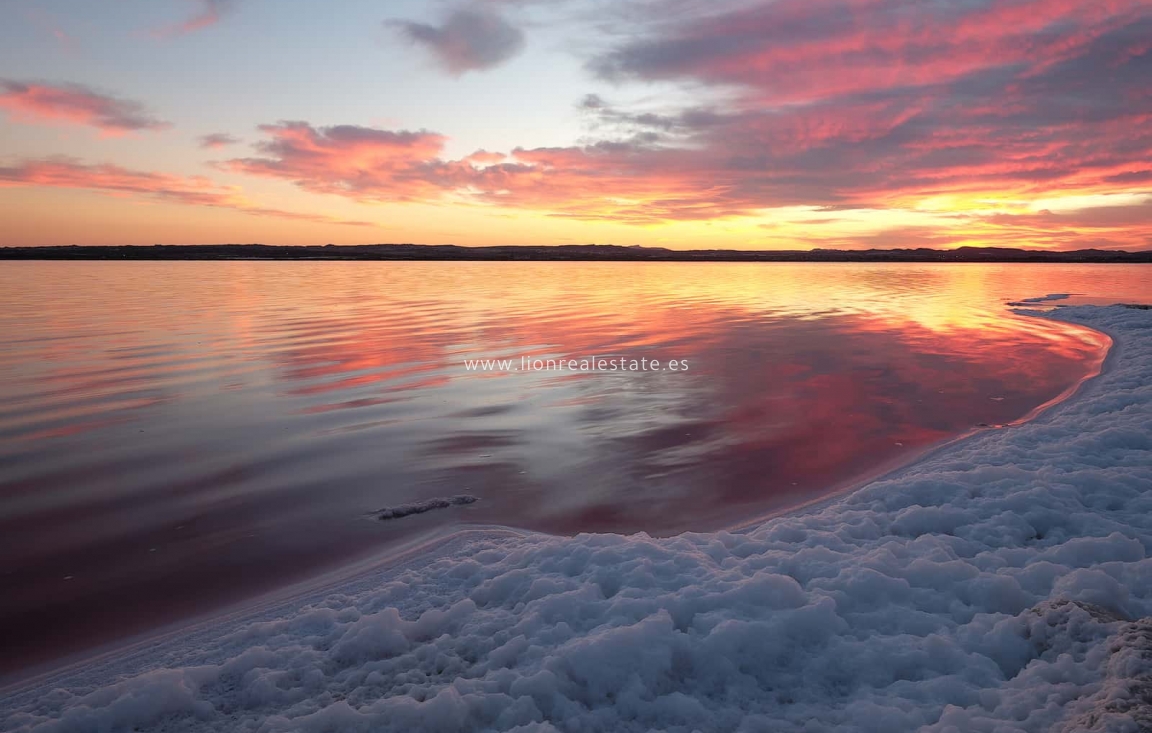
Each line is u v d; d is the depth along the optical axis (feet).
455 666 12.17
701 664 11.70
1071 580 13.38
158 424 30.48
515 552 16.74
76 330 61.57
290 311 80.02
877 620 12.89
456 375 41.50
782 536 17.38
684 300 99.45
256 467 24.79
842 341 55.98
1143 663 9.81
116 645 13.79
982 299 103.09
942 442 27.20
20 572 16.96
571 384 38.96
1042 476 20.35
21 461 25.43
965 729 9.50
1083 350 51.21
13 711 11.36
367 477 23.77
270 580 16.53
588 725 10.42
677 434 28.81
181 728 10.80
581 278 174.29
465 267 278.05
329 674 12.21
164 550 18.19
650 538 17.22
